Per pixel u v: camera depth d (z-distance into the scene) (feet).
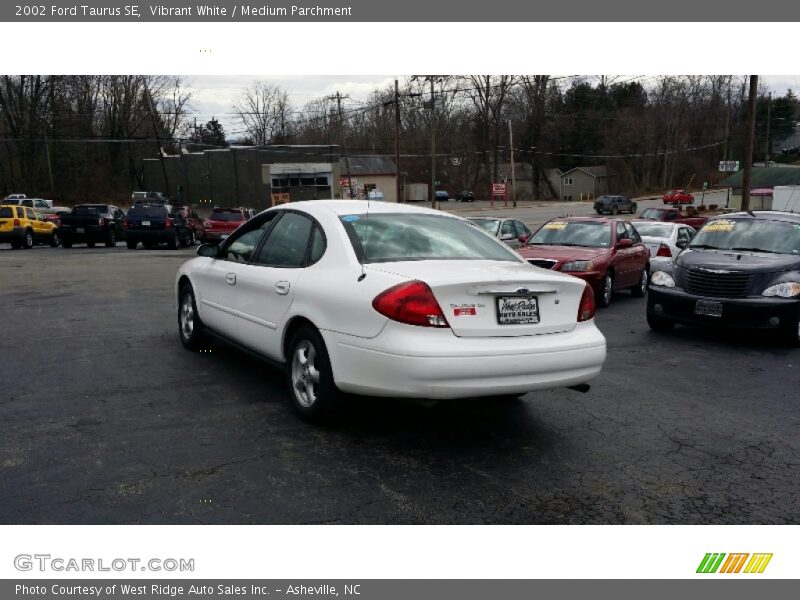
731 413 18.86
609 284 39.86
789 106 281.95
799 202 148.05
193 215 107.96
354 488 13.14
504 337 14.67
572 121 305.53
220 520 11.79
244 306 19.16
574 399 19.66
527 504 12.75
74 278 48.39
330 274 15.94
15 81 183.21
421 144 280.51
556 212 220.84
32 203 134.21
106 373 20.72
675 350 27.53
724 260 29.73
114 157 208.74
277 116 248.11
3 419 16.42
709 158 316.81
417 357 13.83
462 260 16.47
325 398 15.66
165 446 14.89
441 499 12.82
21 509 11.94
